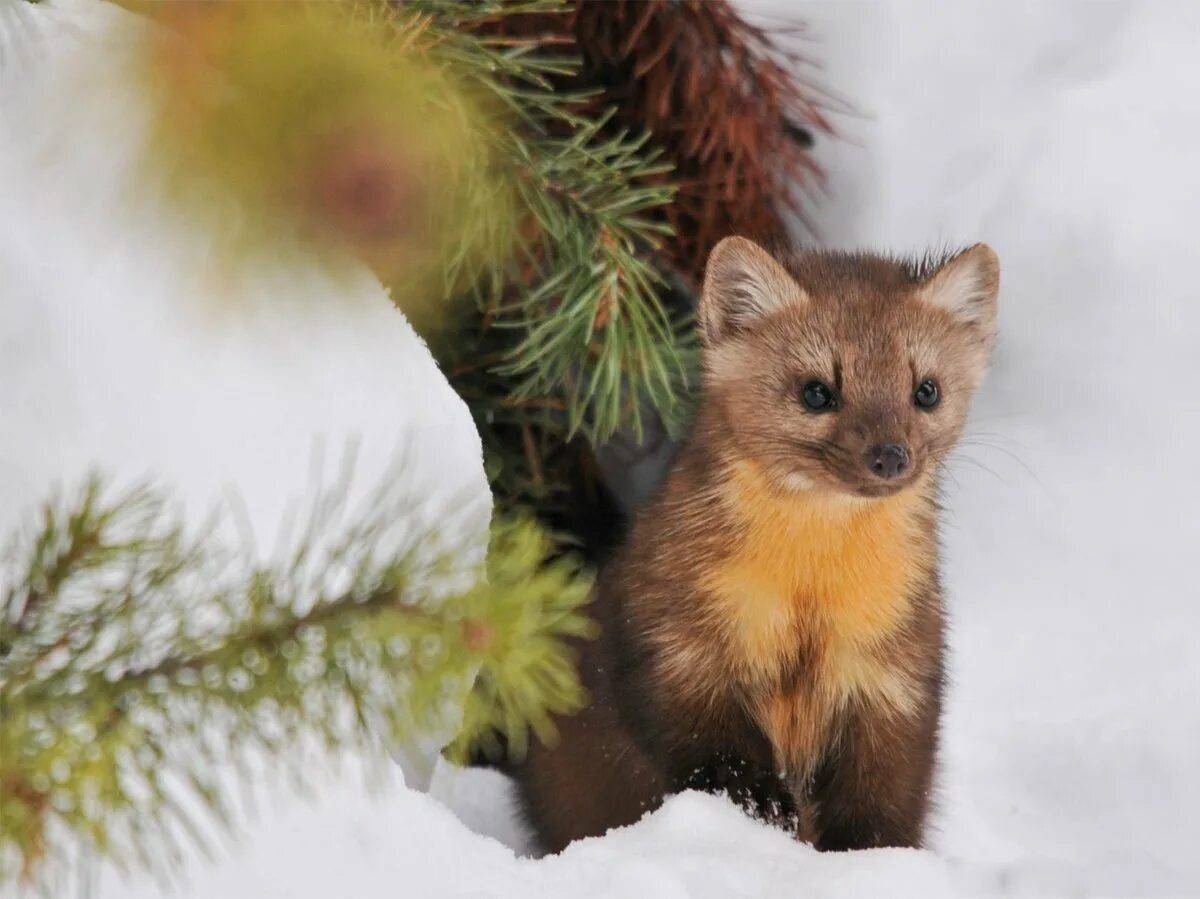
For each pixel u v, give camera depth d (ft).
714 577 6.75
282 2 4.29
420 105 4.50
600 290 6.89
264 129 4.13
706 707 6.77
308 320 6.23
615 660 6.83
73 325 6.13
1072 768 7.12
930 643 6.80
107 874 6.01
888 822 6.82
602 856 6.40
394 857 6.19
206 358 6.20
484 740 7.14
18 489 6.06
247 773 5.47
